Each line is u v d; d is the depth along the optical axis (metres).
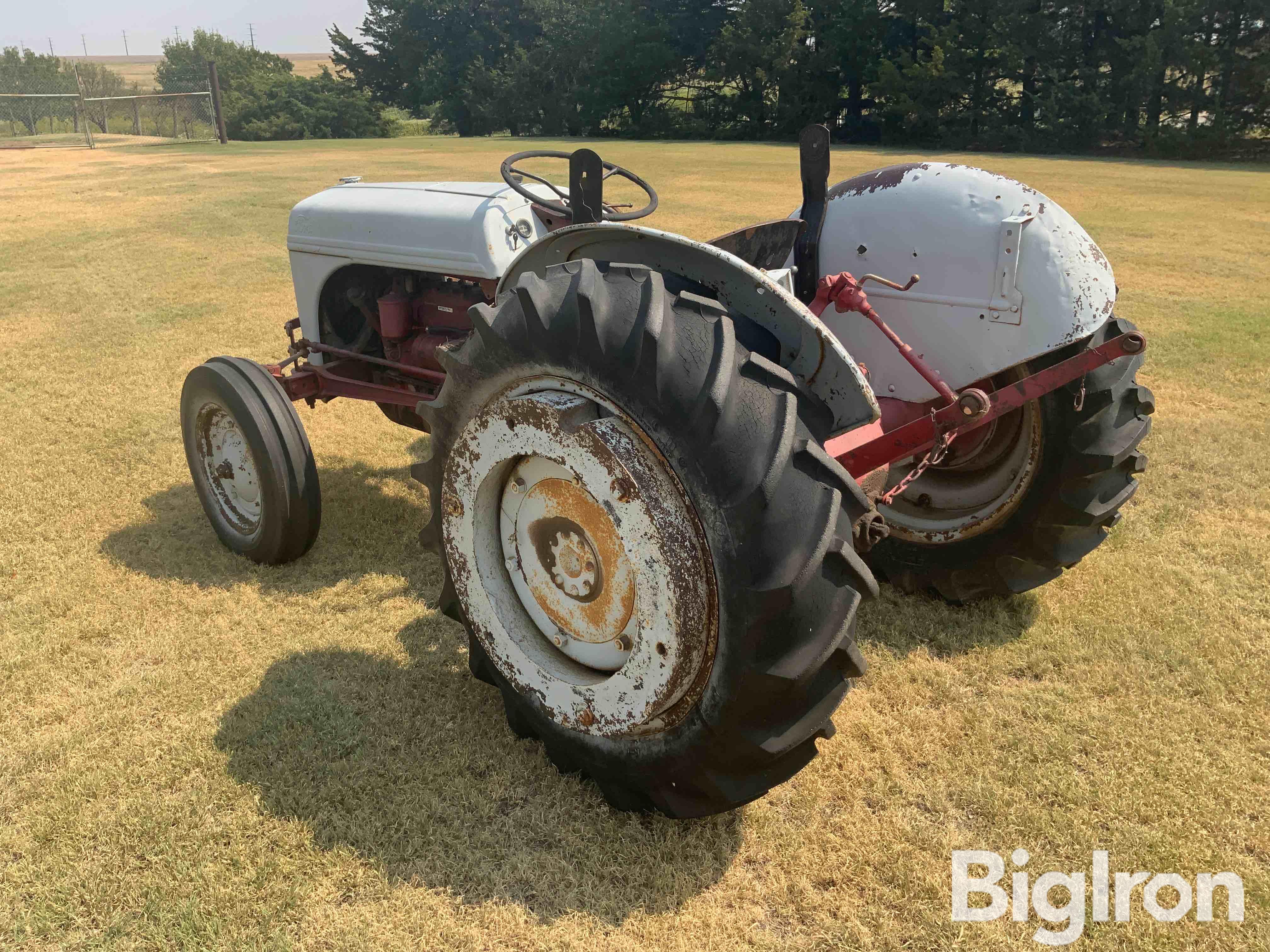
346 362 4.08
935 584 3.22
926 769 2.40
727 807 2.03
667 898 2.00
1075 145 29.08
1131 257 9.67
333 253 3.85
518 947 1.88
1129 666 2.82
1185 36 27.95
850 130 35.81
